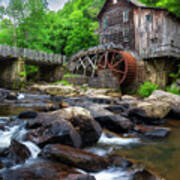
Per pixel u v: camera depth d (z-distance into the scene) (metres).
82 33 23.22
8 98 9.27
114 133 4.36
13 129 3.90
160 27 14.62
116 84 11.95
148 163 2.78
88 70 20.08
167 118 6.47
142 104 5.86
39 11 22.50
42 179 1.82
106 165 2.45
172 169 2.57
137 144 3.70
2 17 21.88
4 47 14.46
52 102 8.30
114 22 18.22
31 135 3.18
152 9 15.09
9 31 23.41
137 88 14.34
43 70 21.70
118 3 17.78
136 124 5.28
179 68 13.39
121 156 2.98
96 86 13.12
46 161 2.29
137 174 2.30
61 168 2.10
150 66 13.77
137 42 16.09
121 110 6.81
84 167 2.28
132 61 14.05
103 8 19.20
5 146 2.93
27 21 22.45
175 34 15.80
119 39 17.66
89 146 3.48
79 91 12.42
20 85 14.48
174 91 11.55
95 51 17.09
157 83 13.24
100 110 5.14
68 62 19.38
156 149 3.42
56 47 24.89
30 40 23.27
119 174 2.29
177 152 3.25
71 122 3.47
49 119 3.43
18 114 5.52
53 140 2.97
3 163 2.32
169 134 4.44
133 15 16.45
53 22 25.92
